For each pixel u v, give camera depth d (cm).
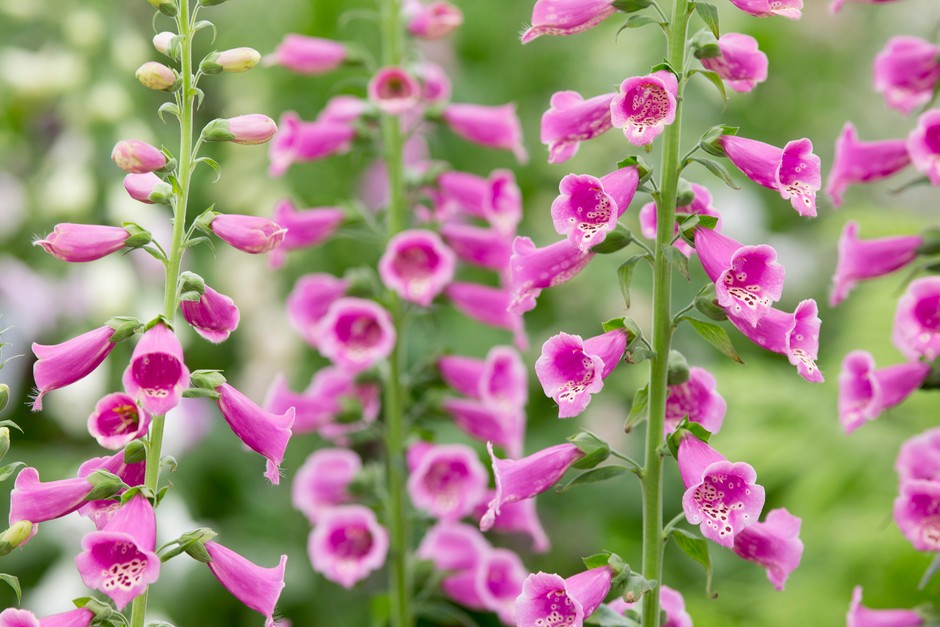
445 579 189
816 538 220
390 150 193
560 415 150
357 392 194
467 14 294
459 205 195
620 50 287
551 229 271
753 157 152
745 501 150
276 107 279
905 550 209
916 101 166
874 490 224
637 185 154
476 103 283
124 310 240
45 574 231
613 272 266
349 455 194
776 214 297
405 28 195
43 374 153
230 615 235
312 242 195
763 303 150
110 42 245
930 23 332
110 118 242
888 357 225
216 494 249
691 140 276
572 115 155
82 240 153
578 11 155
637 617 158
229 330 155
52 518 152
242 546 241
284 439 154
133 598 148
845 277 168
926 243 167
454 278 266
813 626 209
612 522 251
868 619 165
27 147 270
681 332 265
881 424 233
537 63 293
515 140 196
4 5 249
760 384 242
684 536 155
